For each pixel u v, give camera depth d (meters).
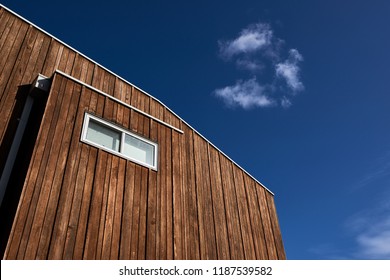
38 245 2.74
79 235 3.05
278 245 6.36
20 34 4.24
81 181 3.36
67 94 3.80
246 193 6.42
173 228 4.10
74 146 3.51
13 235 2.63
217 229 4.98
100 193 3.46
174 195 4.42
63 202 3.10
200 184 5.20
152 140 4.60
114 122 4.17
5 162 3.31
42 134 3.28
